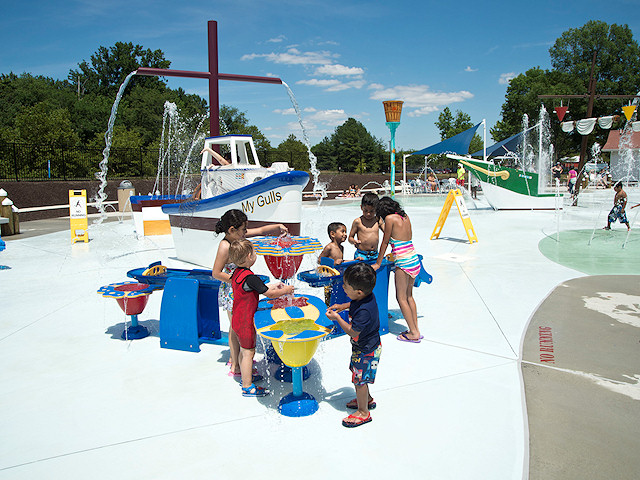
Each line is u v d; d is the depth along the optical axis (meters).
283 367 4.36
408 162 73.38
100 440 3.34
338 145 76.44
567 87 53.66
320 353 4.86
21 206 19.48
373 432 3.39
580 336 5.23
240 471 2.96
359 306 3.34
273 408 3.76
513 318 5.90
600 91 53.66
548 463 2.99
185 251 9.23
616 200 13.48
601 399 3.81
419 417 3.57
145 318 6.10
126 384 4.21
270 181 7.49
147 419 3.62
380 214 4.91
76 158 28.08
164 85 72.56
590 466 2.95
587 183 35.59
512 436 3.30
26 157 24.91
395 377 4.26
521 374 4.29
